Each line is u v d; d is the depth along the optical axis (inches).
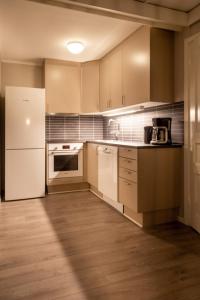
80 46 128.0
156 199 104.3
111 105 142.1
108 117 179.6
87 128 183.2
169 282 64.0
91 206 131.7
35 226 103.2
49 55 150.5
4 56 152.1
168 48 107.8
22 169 143.9
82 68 164.2
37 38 123.6
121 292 59.9
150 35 103.6
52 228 101.1
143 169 101.0
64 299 57.3
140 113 139.1
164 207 106.1
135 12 89.3
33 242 88.0
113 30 113.7
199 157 96.5
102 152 135.0
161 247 84.4
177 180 108.2
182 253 80.0
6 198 140.9
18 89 141.0
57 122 173.8
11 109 140.0
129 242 88.3
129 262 74.2
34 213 120.0
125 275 67.2
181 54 105.0
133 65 116.3
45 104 155.9
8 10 95.3
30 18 101.9
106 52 144.9
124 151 110.0
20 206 131.3
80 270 69.6
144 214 103.3
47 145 153.6
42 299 57.4
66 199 145.6
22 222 107.9
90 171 157.6
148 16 91.5
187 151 103.5
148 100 105.0
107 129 181.8
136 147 99.9
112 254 79.3
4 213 119.9
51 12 97.0
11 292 59.9
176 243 87.5
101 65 157.2
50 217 114.3
